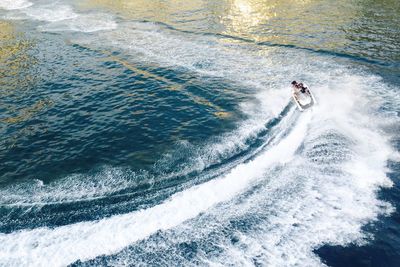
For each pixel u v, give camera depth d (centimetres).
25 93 2406
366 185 1394
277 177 1482
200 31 3569
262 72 2556
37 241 1226
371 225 1212
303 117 1917
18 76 2683
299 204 1324
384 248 1127
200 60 2830
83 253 1170
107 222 1300
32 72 2745
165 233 1237
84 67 2808
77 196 1463
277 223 1248
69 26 3984
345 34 3222
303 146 1673
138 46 3228
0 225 1309
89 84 2511
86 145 1838
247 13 4159
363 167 1500
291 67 2606
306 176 1470
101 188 1511
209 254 1146
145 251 1169
